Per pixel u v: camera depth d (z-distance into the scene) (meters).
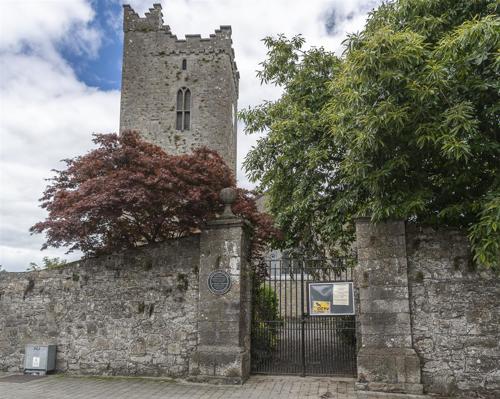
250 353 9.48
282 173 12.09
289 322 9.80
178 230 10.72
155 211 9.49
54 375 9.44
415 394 7.78
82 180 10.05
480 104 7.38
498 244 6.57
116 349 9.43
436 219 8.42
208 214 10.04
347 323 9.62
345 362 9.48
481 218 6.89
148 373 9.19
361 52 7.10
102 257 9.89
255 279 10.14
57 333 9.82
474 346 7.89
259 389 8.13
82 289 9.87
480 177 7.97
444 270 8.22
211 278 9.09
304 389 8.09
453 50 6.95
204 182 10.04
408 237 8.46
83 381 8.84
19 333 9.99
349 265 9.93
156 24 30.62
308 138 11.39
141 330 9.39
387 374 7.93
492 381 7.72
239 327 8.81
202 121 29.25
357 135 7.77
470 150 6.97
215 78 29.73
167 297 9.39
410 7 8.54
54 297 9.98
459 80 7.27
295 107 11.60
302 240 12.47
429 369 7.96
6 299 10.21
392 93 7.22
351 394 7.74
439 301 8.14
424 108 7.09
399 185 8.25
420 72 7.04
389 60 6.93
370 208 8.31
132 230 10.20
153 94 29.83
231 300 8.91
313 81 12.02
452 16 8.30
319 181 11.48
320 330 9.54
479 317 7.96
